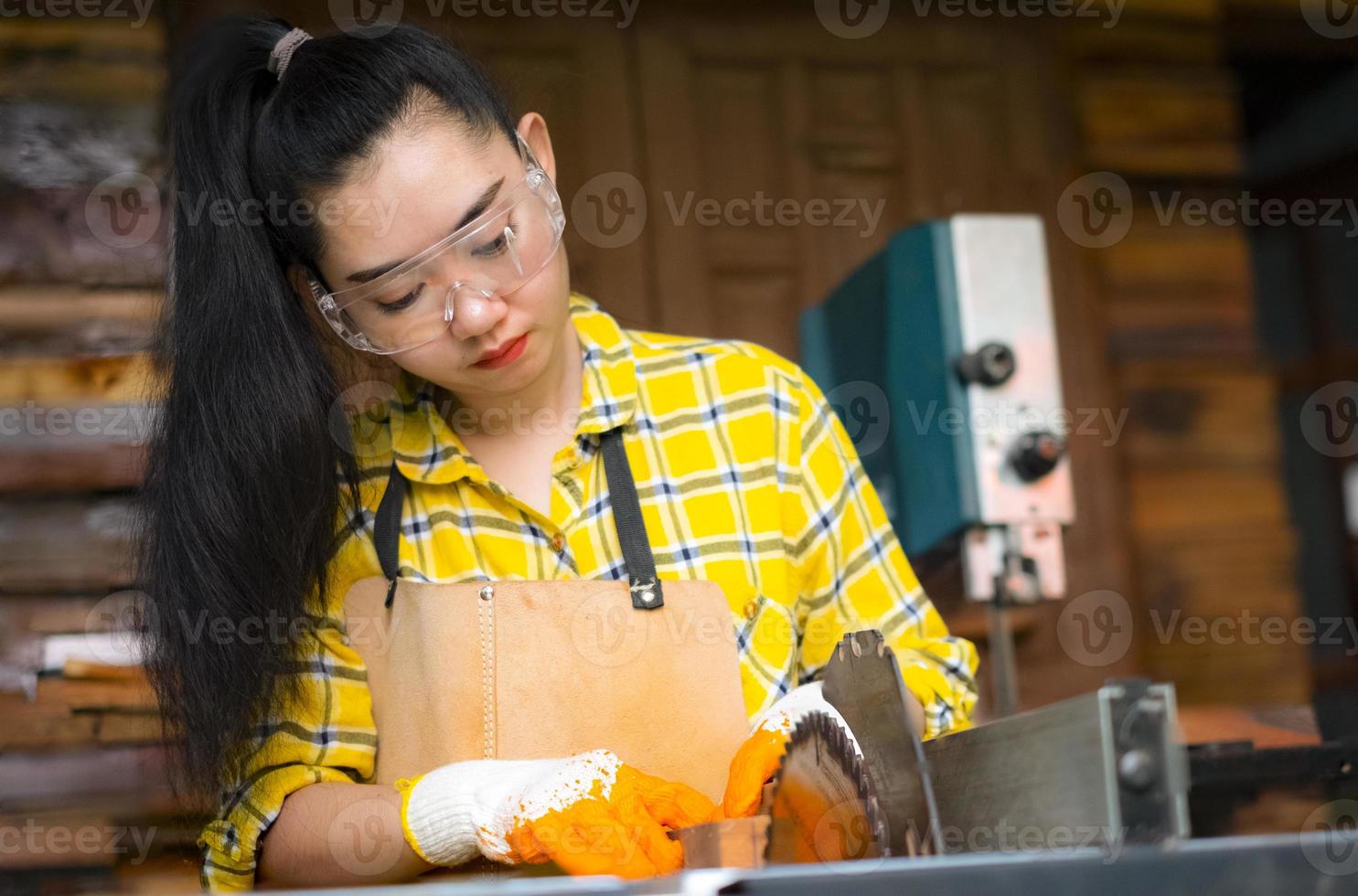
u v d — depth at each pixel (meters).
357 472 1.52
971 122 3.62
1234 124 3.78
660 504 1.50
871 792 0.99
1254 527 3.62
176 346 1.47
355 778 1.51
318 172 1.33
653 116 3.42
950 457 2.00
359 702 1.50
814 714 1.12
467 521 1.50
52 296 2.59
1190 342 3.68
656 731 1.40
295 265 1.46
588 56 3.41
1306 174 4.74
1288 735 1.43
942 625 1.61
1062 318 3.61
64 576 2.46
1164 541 3.56
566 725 1.40
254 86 1.45
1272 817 1.17
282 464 1.43
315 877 1.38
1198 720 1.53
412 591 1.46
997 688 2.03
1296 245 4.84
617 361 1.54
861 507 1.60
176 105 1.50
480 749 1.40
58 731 2.36
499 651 1.41
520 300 1.35
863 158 3.53
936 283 2.04
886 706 1.05
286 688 1.47
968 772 1.09
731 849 1.06
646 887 0.80
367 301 1.35
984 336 2.01
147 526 1.50
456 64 1.37
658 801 1.21
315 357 1.47
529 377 1.41
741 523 1.50
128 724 2.38
